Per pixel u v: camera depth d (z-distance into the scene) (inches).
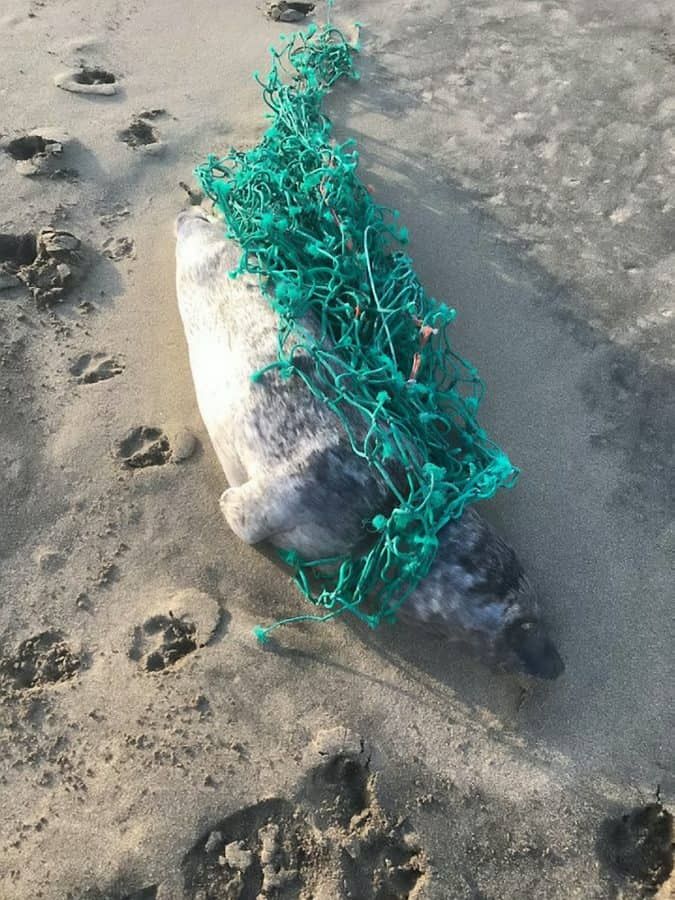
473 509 53.1
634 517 56.9
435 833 46.5
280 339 51.6
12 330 62.5
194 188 72.1
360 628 52.5
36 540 54.8
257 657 51.2
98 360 62.1
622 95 82.1
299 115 70.5
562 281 68.1
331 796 47.4
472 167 76.0
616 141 78.1
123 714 49.1
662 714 50.3
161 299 65.3
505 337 64.7
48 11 86.4
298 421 50.1
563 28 88.8
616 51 86.4
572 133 78.7
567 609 53.4
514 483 52.6
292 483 49.1
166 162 73.9
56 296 64.2
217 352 54.6
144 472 57.3
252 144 75.8
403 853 46.1
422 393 53.2
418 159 76.5
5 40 82.4
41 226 68.1
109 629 52.0
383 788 47.5
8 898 44.0
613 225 71.9
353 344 53.1
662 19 89.4
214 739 48.4
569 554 55.2
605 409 61.5
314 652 51.5
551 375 63.0
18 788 46.9
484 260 69.3
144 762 47.7
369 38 87.4
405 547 49.1
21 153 73.0
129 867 44.9
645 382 62.8
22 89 77.8
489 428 60.1
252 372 51.6
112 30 85.1
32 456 57.6
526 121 80.0
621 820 47.4
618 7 91.0
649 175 75.3
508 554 50.7
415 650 51.8
